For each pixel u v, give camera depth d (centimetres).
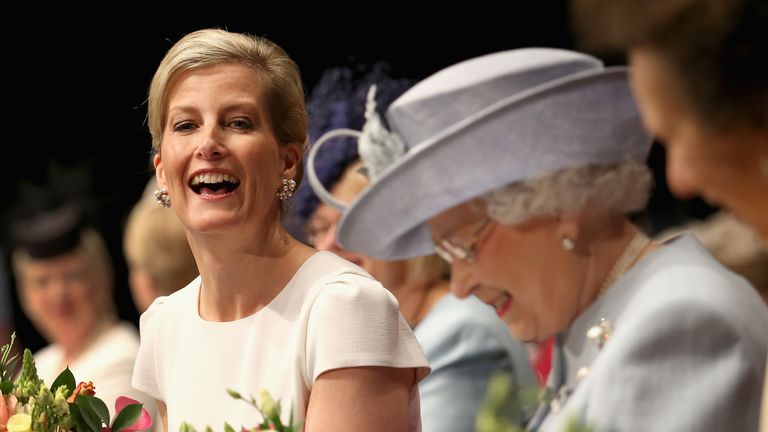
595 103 707
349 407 632
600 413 612
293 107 690
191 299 729
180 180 666
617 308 694
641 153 718
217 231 662
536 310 739
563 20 1802
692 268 654
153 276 1273
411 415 678
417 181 766
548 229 724
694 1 397
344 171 1053
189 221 668
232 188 664
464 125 727
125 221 2061
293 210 1048
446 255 773
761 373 609
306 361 652
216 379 684
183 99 668
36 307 1481
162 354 728
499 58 804
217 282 692
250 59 677
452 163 744
